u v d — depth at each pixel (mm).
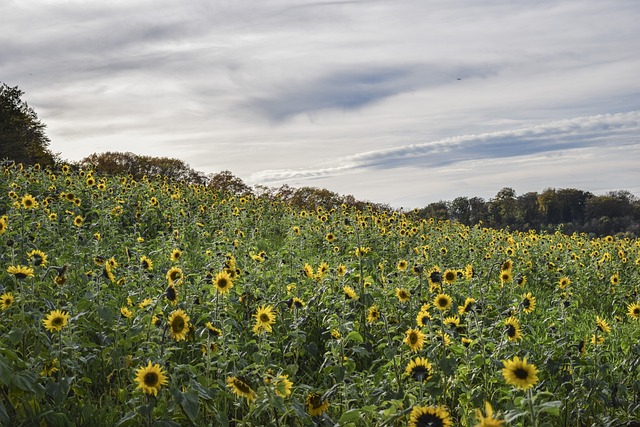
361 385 5613
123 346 5879
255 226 17312
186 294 7617
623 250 18156
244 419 4711
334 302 7453
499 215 95500
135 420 4738
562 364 6281
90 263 9352
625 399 6062
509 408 4938
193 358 6324
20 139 41125
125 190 18625
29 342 5859
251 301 7660
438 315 7117
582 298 13008
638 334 7027
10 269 5918
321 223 16859
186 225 15227
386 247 14039
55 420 4672
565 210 96562
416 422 4047
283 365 6160
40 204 12648
